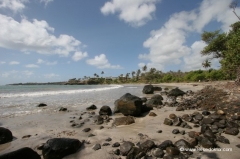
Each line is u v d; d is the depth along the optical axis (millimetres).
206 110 9469
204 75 51781
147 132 6652
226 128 6129
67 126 8180
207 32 29891
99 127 7867
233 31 25344
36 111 12086
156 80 85375
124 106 10102
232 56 13695
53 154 4859
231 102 9516
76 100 18078
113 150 5117
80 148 5410
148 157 4543
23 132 7328
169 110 10711
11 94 26359
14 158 4164
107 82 127562
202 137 5410
